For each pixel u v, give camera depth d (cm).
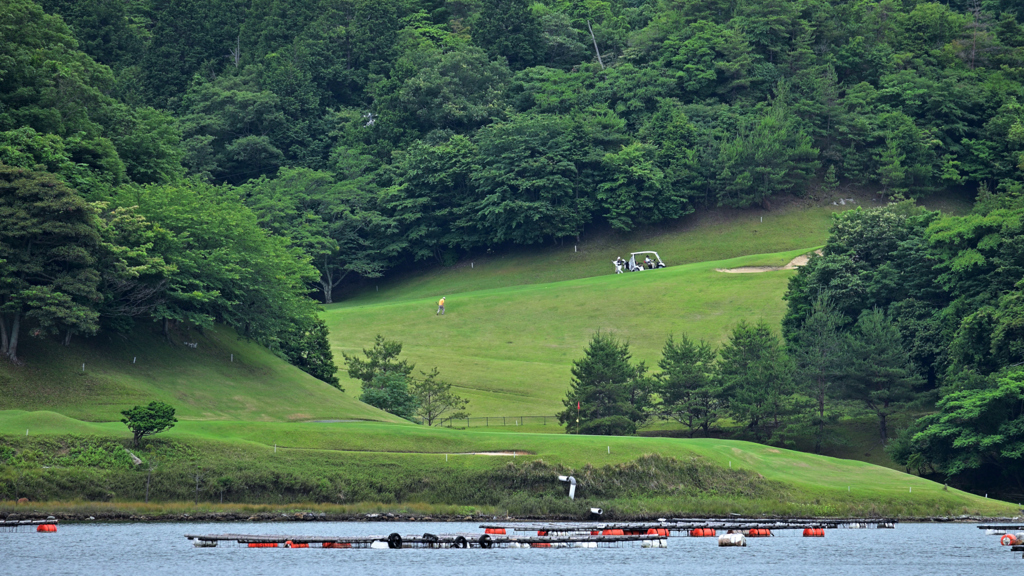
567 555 4956
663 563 4772
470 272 16988
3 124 8488
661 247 16850
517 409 9888
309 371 9588
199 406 7225
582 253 16962
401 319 13288
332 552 4869
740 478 6525
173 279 7925
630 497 6116
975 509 6775
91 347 7525
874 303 10656
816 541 5597
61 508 5325
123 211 7838
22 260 6956
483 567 4534
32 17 10562
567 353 11931
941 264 10094
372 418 7944
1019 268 9375
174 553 4675
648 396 9400
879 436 9244
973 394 8144
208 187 13000
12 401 6525
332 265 16462
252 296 8606
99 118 10081
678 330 12294
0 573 4128
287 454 6097
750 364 9294
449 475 6059
